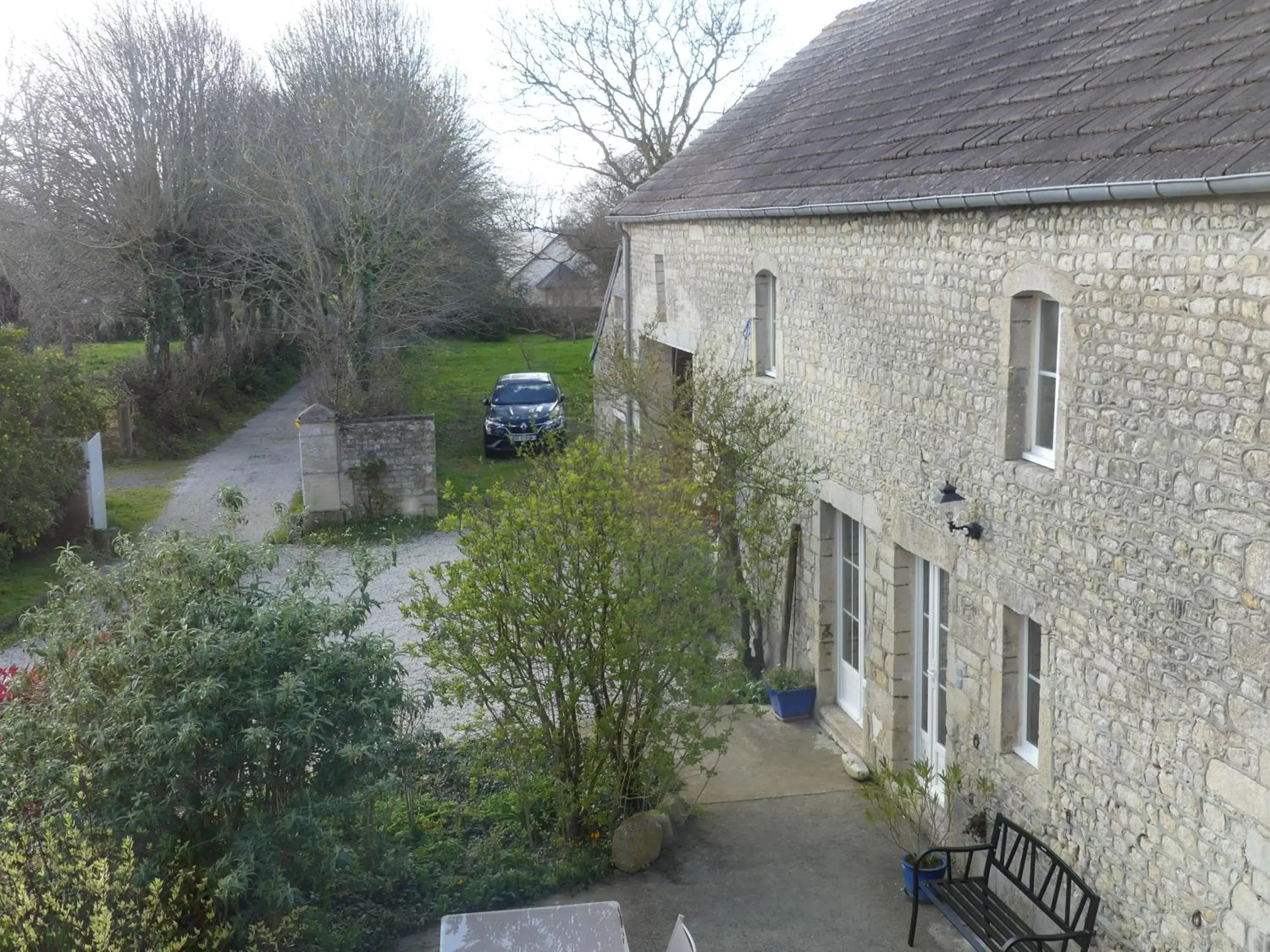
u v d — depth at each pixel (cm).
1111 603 562
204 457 2272
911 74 991
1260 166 435
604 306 1864
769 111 1352
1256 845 470
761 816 830
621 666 751
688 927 688
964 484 709
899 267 785
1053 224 597
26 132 2384
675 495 931
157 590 637
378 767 629
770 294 1088
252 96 2603
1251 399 464
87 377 2166
